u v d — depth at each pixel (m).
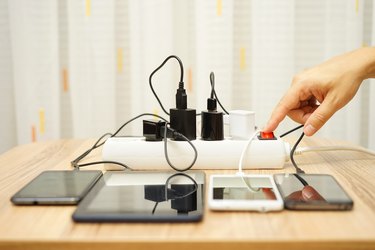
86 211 0.39
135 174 0.55
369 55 0.63
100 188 0.48
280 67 1.16
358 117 1.16
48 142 0.84
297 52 1.22
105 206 0.41
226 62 1.15
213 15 1.13
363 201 0.44
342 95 0.60
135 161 0.58
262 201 0.41
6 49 1.21
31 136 1.20
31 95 1.18
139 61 1.16
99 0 1.14
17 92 1.18
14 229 0.37
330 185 0.48
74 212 0.39
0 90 1.23
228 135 0.63
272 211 0.40
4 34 1.20
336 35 1.15
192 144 0.56
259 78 1.17
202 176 0.53
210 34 1.13
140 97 1.17
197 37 1.15
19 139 1.20
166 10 1.13
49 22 1.15
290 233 0.35
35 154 0.72
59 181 0.51
